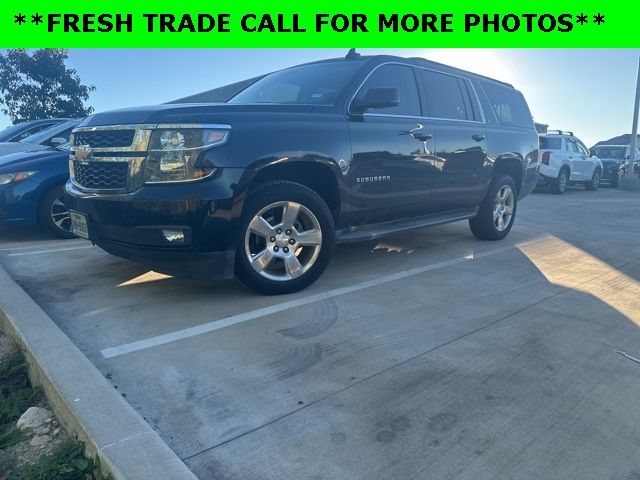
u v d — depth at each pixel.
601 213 9.45
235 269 3.70
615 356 2.96
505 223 6.46
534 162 6.86
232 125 3.49
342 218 4.21
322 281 4.41
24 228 7.12
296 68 5.09
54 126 8.37
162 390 2.53
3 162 6.09
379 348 3.03
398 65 4.87
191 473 1.80
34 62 21.67
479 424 2.26
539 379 2.67
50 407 2.46
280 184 3.72
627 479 1.93
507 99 6.60
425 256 5.47
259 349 3.00
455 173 5.28
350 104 4.27
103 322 3.41
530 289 4.27
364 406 2.40
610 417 2.33
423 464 2.00
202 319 3.46
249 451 2.07
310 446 2.10
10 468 2.01
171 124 3.36
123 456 1.86
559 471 1.96
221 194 3.36
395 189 4.58
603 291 4.23
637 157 19.08
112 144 3.57
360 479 1.91
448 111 5.36
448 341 3.14
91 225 3.70
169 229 3.35
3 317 3.37
